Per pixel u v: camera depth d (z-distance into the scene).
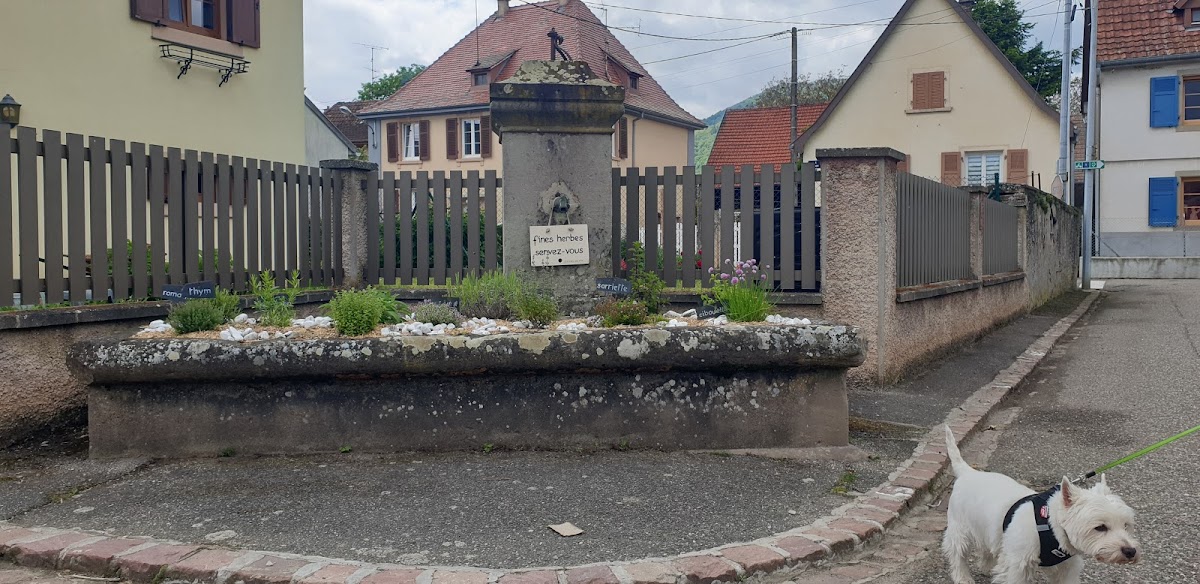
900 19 35.91
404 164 38.72
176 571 4.07
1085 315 17.59
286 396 5.90
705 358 5.99
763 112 43.50
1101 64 31.89
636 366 6.00
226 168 8.00
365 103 50.19
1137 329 14.68
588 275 7.64
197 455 5.84
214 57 14.66
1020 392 9.38
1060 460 6.52
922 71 35.81
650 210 8.92
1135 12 32.75
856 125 36.84
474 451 5.99
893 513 4.95
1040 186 33.12
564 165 7.57
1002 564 3.71
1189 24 31.75
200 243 8.32
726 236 8.79
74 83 12.44
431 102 37.94
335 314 6.21
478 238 9.36
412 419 5.98
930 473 5.71
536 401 6.05
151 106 13.65
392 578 3.94
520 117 7.48
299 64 16.81
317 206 9.21
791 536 4.54
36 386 6.22
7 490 5.15
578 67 7.63
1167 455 6.47
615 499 5.06
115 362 5.64
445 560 4.16
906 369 9.30
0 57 11.50
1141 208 32.19
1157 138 31.77
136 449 5.81
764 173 8.67
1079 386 9.62
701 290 8.65
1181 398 8.66
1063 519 3.44
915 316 9.66
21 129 6.26
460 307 7.23
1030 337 13.71
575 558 4.21
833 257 8.47
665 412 6.11
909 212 9.55
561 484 5.31
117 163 6.96
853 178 8.37
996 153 35.16
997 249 15.05
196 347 5.73
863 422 7.20
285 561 4.12
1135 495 5.54
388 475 5.45
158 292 7.34
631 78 40.38
